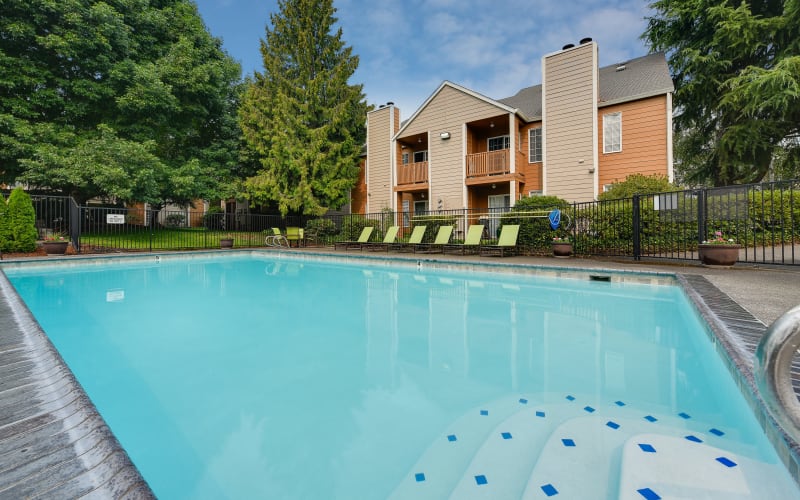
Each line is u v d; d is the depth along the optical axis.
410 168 15.64
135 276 7.71
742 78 12.13
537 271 6.84
